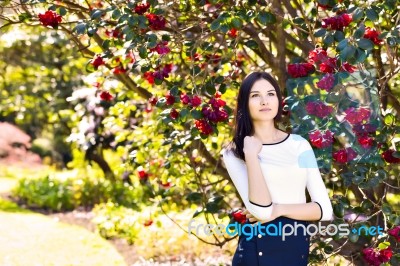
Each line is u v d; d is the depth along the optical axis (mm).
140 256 8500
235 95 5762
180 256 8336
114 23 4449
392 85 5555
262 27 5090
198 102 3955
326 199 3324
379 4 3820
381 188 4977
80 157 15531
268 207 3184
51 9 4379
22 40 11805
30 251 8969
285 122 4473
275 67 4980
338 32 3896
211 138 6125
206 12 4566
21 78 13062
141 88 5625
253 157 3229
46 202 13531
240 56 5715
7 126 17172
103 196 13617
